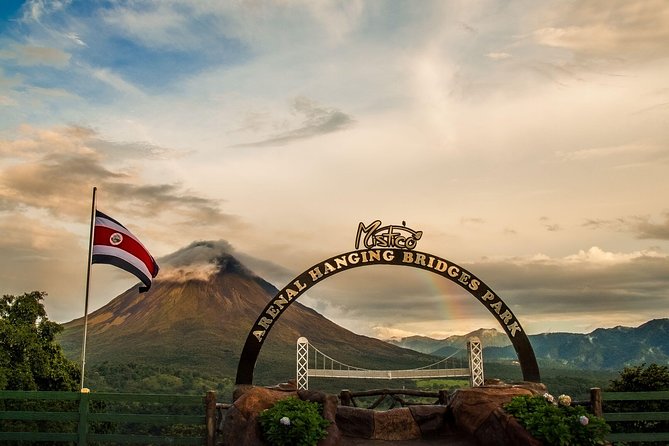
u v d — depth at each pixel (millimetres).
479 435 17172
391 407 21438
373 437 17938
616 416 17562
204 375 193000
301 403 16922
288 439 15953
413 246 21922
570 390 85500
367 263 21562
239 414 16781
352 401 20906
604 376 136750
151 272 22078
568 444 15867
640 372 29312
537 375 21078
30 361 34625
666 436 17578
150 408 44219
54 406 28922
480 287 21594
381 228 21891
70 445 28766
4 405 27469
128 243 21375
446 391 21125
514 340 21359
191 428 31250
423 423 18156
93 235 20984
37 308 36094
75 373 37156
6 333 33469
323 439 16391
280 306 21094
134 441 17359
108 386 160375
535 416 16344
